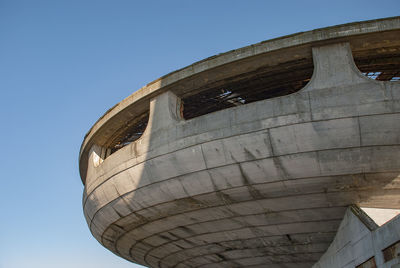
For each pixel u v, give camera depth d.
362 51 14.05
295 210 13.41
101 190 16.69
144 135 15.28
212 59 14.76
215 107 19.80
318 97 12.38
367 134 11.73
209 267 19.55
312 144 12.02
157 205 14.74
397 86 11.94
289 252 16.08
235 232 15.38
